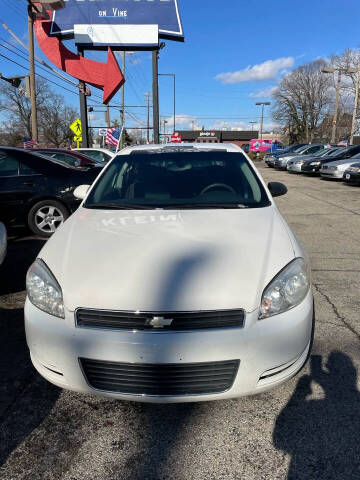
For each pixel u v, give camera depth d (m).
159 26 15.54
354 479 1.80
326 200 10.76
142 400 2.00
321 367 2.66
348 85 44.66
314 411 2.24
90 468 1.89
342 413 2.22
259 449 1.99
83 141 16.38
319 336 3.06
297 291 2.12
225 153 3.67
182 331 1.92
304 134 60.25
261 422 2.17
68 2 14.99
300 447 1.99
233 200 3.07
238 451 1.98
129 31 15.43
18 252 5.46
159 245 2.31
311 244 5.99
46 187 5.98
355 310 3.54
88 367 2.01
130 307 1.94
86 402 2.38
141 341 1.91
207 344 1.90
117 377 1.98
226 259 2.16
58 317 2.05
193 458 1.94
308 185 14.77
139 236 2.44
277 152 28.58
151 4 15.36
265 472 1.85
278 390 2.43
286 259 2.21
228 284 2.01
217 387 1.98
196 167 3.46
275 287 2.05
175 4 15.50
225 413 2.25
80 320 2.00
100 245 2.36
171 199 3.10
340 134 56.12
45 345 2.05
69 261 2.23
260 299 2.00
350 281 4.32
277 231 2.53
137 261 2.17
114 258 2.21
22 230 6.79
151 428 2.15
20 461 1.94
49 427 2.17
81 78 15.58
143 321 1.93
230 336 1.92
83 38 15.27
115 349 1.93
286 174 21.23
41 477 1.85
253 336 1.93
